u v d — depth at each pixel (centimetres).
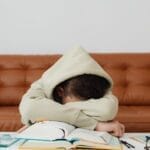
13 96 231
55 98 99
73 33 262
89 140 77
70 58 98
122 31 260
